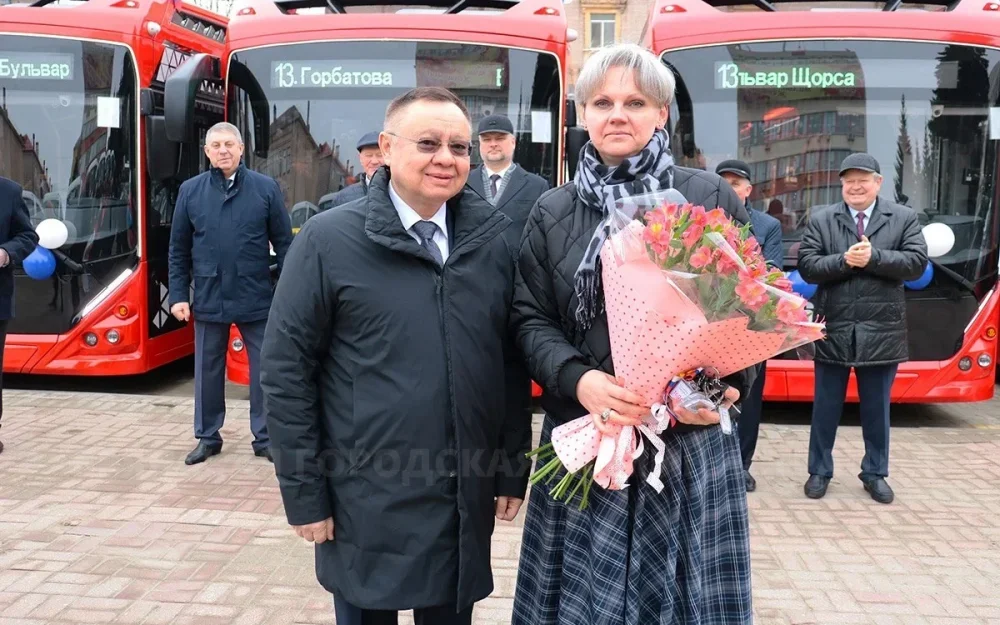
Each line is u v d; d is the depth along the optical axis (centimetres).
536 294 241
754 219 522
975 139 638
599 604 228
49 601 360
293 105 665
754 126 649
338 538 232
